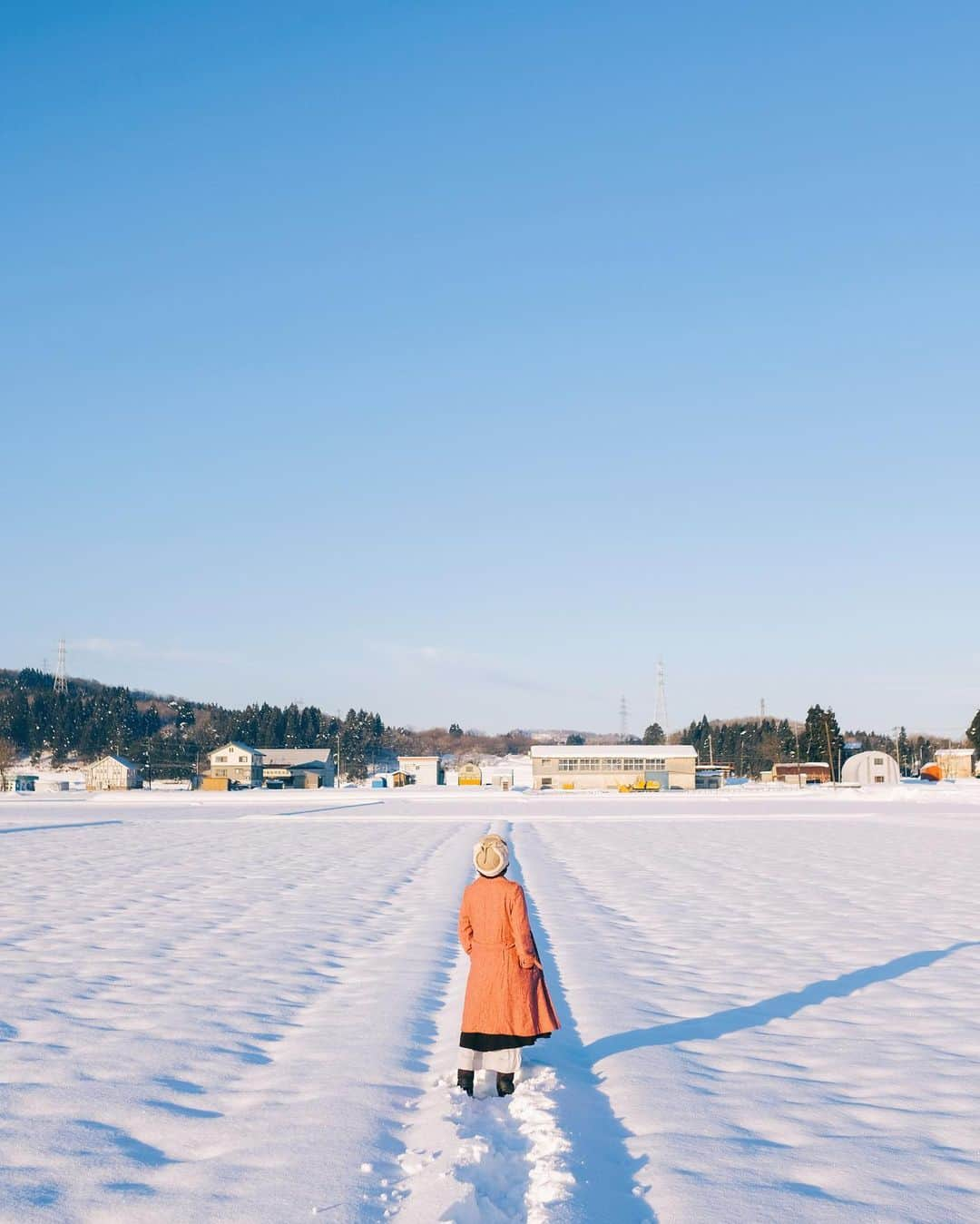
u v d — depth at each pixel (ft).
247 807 198.59
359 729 597.93
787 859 75.61
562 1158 15.46
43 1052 23.07
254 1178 15.30
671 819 139.33
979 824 125.29
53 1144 16.99
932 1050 23.62
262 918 45.24
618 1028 25.35
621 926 42.60
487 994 19.76
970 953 36.50
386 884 59.67
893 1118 18.54
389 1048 23.11
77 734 584.40
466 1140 16.48
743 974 32.50
